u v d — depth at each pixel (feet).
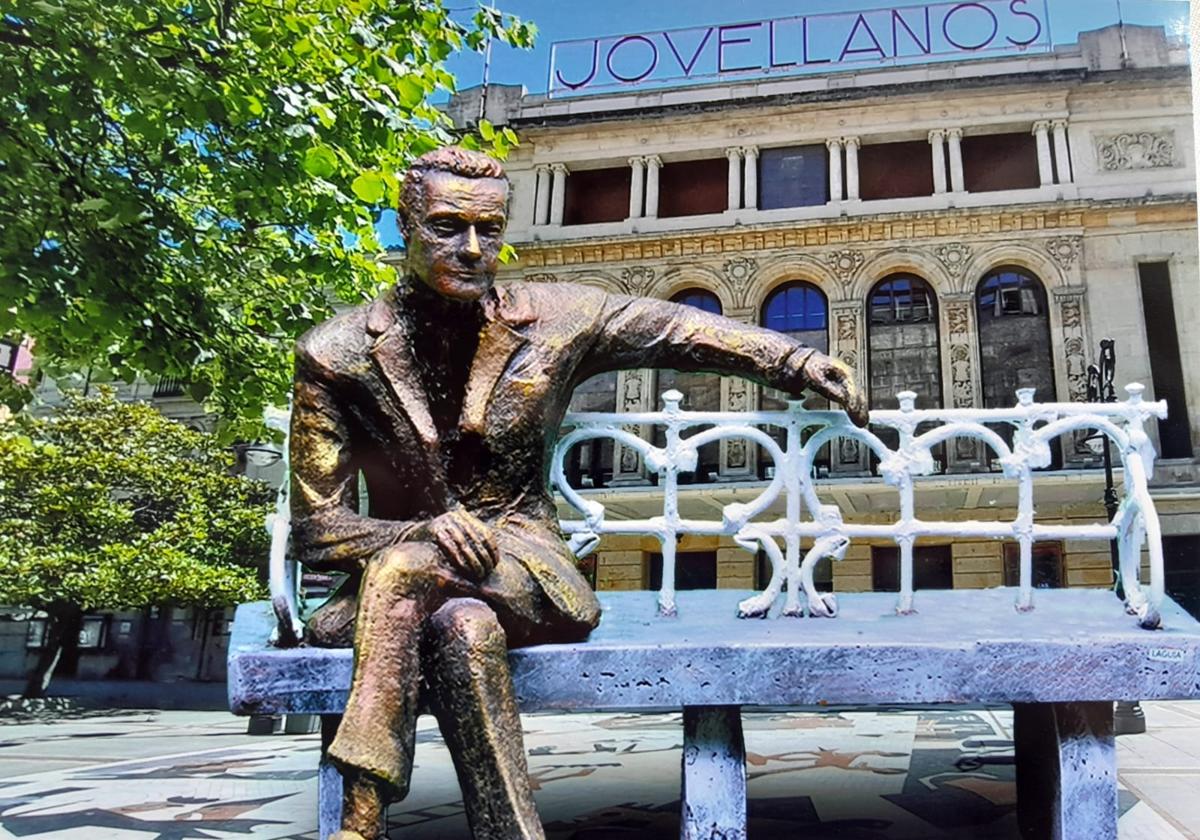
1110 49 64.59
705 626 9.38
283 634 8.63
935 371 64.18
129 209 19.06
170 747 30.58
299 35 19.49
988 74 65.62
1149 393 60.18
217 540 55.77
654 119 70.38
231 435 24.95
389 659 6.99
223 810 15.25
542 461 8.95
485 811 6.82
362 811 6.61
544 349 8.82
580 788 16.55
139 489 55.67
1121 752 21.61
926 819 12.83
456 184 8.27
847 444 61.11
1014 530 10.06
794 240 66.80
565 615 8.24
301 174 21.17
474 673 6.96
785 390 9.78
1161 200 61.57
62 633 55.98
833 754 20.34
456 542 7.53
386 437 8.67
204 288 22.45
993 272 65.26
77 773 20.97
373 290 24.27
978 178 67.56
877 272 65.77
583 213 73.26
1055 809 8.75
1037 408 9.80
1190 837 11.85
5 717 46.37
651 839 12.00
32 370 24.41
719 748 8.56
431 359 8.73
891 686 8.29
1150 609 9.01
